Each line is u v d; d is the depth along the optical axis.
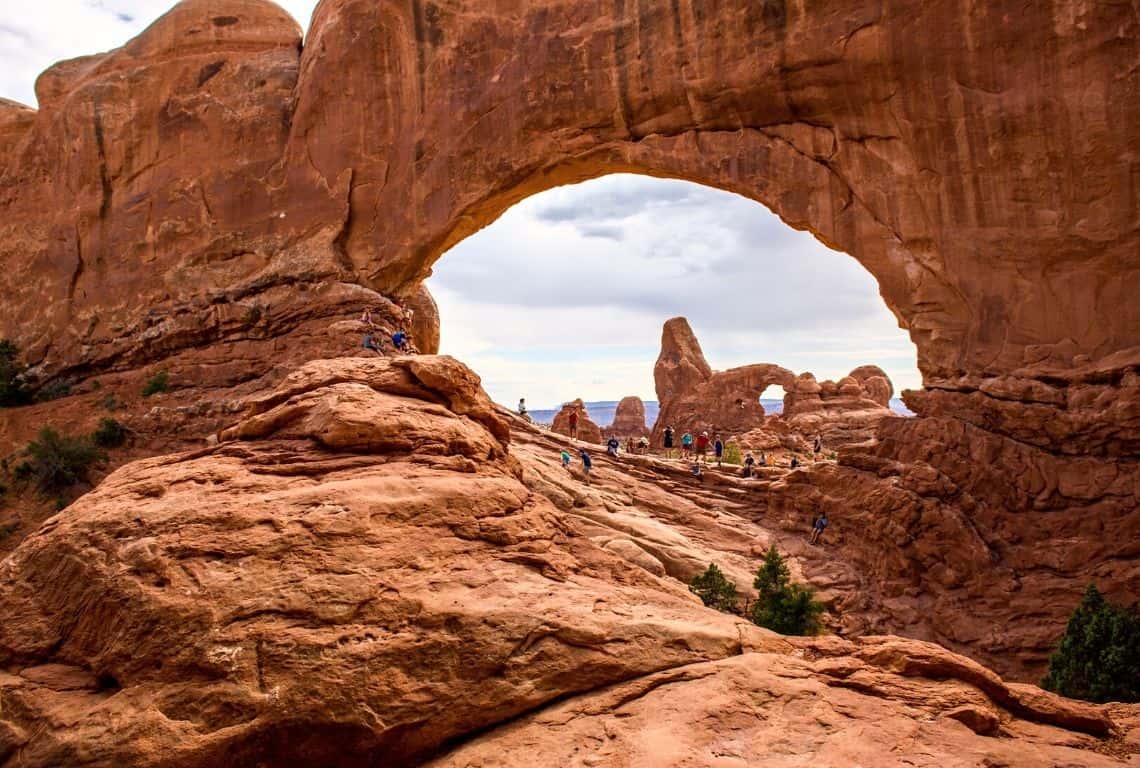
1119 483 19.59
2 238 38.53
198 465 11.17
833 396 49.12
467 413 13.26
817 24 24.44
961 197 22.67
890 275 24.17
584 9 28.86
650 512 26.33
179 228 34.72
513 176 30.00
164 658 8.52
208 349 33.12
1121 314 20.47
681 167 27.56
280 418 12.09
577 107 28.69
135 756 7.89
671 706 8.39
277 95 34.59
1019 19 21.41
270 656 8.39
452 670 8.68
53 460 27.25
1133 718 9.19
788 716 8.23
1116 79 20.36
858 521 23.61
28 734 8.43
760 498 27.47
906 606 21.22
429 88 31.50
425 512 10.22
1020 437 21.22
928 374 23.45
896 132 23.81
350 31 32.47
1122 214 20.45
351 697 8.29
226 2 36.47
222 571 9.07
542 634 9.03
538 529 11.02
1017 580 20.08
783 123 26.03
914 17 22.89
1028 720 8.90
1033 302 21.64
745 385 50.56
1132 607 17.95
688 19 26.70
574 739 8.09
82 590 9.47
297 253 32.94
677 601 10.49
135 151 35.97
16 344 36.84
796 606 18.38
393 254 32.12
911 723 8.16
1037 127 21.36
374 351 28.89
